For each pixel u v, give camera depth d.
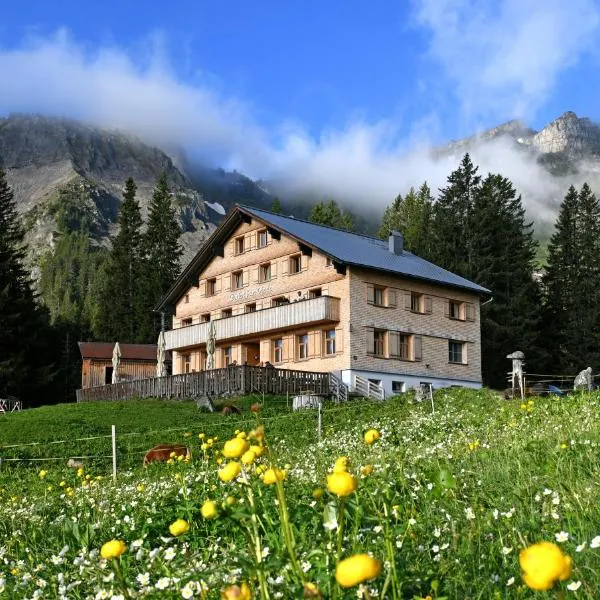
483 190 67.31
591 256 66.12
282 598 3.47
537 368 60.78
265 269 44.84
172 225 83.12
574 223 68.06
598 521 4.80
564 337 63.56
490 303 59.72
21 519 8.82
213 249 47.97
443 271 46.25
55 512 9.53
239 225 46.59
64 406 36.16
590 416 11.87
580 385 31.28
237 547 5.13
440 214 68.88
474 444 8.45
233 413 30.69
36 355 61.69
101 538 6.77
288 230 42.19
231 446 3.40
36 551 6.24
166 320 76.25
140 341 76.38
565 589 3.58
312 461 11.19
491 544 4.41
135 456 21.56
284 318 40.72
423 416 18.91
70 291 181.50
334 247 41.09
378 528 4.30
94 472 19.00
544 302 67.38
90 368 59.72
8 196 64.19
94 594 4.39
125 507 7.99
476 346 45.44
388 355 40.31
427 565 4.05
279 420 25.64
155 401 37.72
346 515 4.29
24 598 4.48
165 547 6.07
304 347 41.12
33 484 17.34
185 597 3.59
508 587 3.79
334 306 39.16
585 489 5.47
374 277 40.38
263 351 43.22
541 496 5.53
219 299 47.72
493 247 65.38
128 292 81.69
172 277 80.19
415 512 5.41
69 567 5.32
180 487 9.02
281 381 36.53
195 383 37.91
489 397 28.34
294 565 3.24
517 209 68.12
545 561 2.11
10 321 59.00
